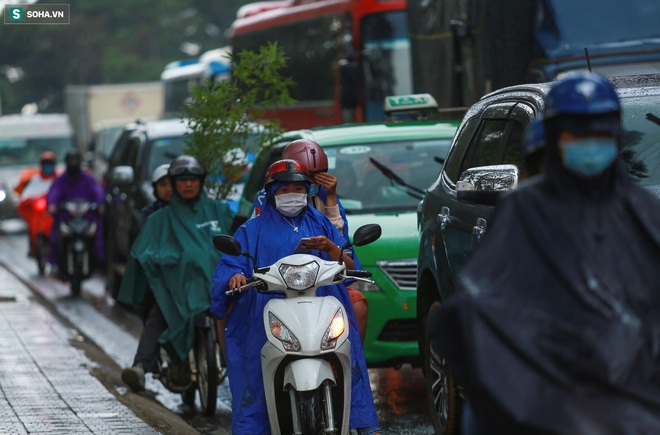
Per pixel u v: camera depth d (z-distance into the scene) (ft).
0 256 197.06
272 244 55.01
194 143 93.97
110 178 136.98
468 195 49.57
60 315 124.67
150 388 87.30
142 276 77.41
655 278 31.35
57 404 69.87
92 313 127.34
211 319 74.18
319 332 50.80
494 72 102.78
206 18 599.16
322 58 153.79
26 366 84.17
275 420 52.11
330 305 51.88
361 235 54.54
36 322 108.06
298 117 160.56
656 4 101.40
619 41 99.96
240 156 94.38
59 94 611.47
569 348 30.68
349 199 81.51
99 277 166.40
